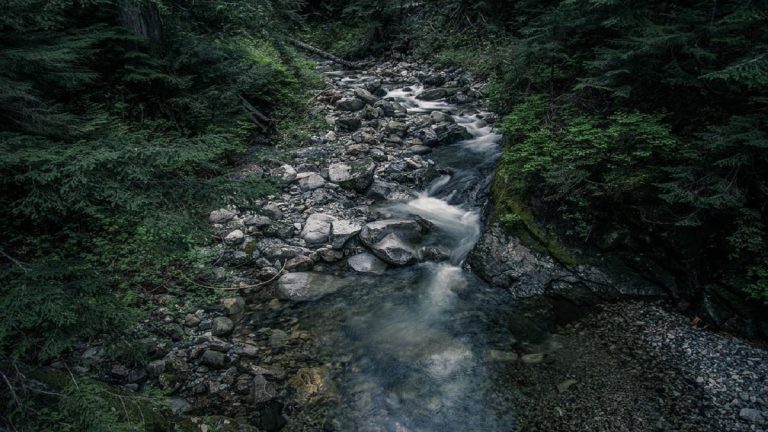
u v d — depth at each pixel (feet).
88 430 8.89
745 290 14.94
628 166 18.07
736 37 16.43
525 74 25.58
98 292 11.35
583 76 23.34
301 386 13.44
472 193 24.68
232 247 19.81
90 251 17.29
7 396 9.81
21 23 13.19
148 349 13.99
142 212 11.33
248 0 28.53
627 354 14.60
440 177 26.63
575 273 18.13
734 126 15.03
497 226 20.20
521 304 17.43
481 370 14.25
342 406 12.88
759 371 13.42
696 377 13.44
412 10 58.23
